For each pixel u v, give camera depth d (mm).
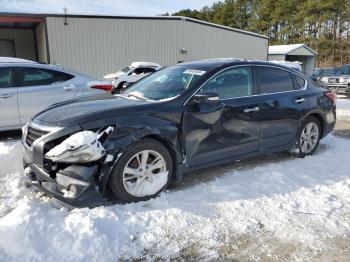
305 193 3805
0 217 3191
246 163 4891
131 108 3535
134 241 2814
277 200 3619
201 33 22578
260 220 3213
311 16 52906
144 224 3061
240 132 4309
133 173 3445
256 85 4570
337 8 48812
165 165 3658
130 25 20375
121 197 3383
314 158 5184
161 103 3709
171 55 21906
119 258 2607
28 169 3652
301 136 5164
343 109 11242
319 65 50406
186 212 3301
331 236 2973
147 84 4504
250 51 24703
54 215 3047
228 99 4211
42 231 2756
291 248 2799
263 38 24938
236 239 2910
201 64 4492
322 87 5684
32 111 6477
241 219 3215
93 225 2889
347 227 3121
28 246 2582
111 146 3260
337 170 4602
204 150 3988
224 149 4188
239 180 4168
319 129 5457
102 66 20031
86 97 4328
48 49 18516
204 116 3920
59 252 2582
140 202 3465
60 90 6676
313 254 2721
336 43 50000
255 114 4426
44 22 18156
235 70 4398
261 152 4652
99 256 2594
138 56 20953
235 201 3566
